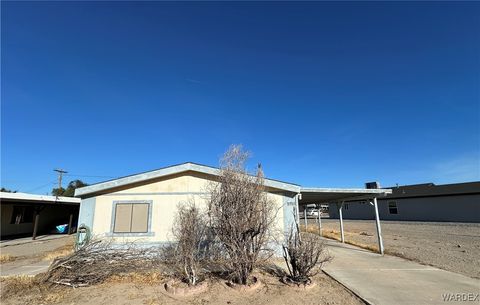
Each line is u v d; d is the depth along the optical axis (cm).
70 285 711
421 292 683
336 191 1244
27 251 1441
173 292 668
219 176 819
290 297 654
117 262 800
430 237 1861
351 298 652
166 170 1100
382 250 1226
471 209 2897
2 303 623
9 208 2233
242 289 684
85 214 1081
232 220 721
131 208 1089
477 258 1130
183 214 842
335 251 1306
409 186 3594
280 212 1109
